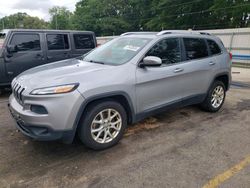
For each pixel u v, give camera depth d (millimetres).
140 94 3658
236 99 6316
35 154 3346
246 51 19656
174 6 38906
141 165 3088
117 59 3793
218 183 2752
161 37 4035
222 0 31797
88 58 4270
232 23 33125
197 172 2955
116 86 3320
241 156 3350
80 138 3256
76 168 3014
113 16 55594
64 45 7215
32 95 2930
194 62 4480
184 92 4383
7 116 4855
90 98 3094
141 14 51500
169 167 3051
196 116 4902
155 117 4785
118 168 3020
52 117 2893
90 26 57375
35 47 6605
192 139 3846
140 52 3725
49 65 3947
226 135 4020
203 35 4887
